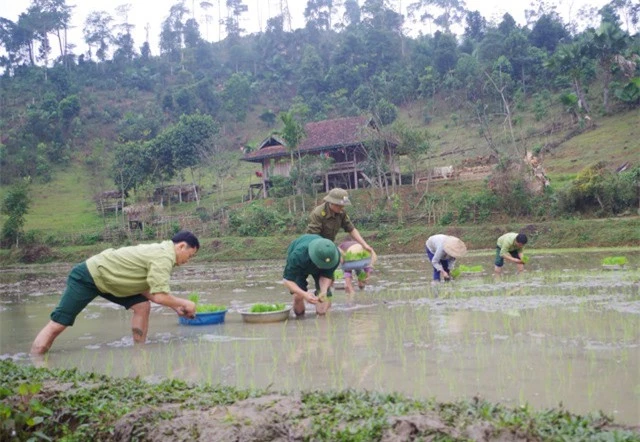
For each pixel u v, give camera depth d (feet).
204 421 9.98
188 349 19.36
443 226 112.78
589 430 8.86
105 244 142.92
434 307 26.05
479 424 8.91
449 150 186.91
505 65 217.97
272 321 24.86
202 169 191.72
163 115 273.13
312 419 9.67
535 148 150.41
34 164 225.15
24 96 272.10
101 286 21.33
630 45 180.45
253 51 352.08
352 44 282.77
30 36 334.85
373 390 12.28
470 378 13.24
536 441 8.54
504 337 17.95
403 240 108.27
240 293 40.37
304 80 275.18
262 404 10.64
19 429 10.91
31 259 136.05
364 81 266.77
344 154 149.48
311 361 16.06
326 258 25.38
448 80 231.50
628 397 11.30
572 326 19.26
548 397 11.50
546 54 223.10
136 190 184.44
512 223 111.65
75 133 251.39
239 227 132.77
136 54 361.30
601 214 106.83
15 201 147.54
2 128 243.81
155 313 31.07
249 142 251.60
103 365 17.63
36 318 31.86
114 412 11.00
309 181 140.15
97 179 213.25
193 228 141.08
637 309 22.29
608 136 163.43
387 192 132.26
